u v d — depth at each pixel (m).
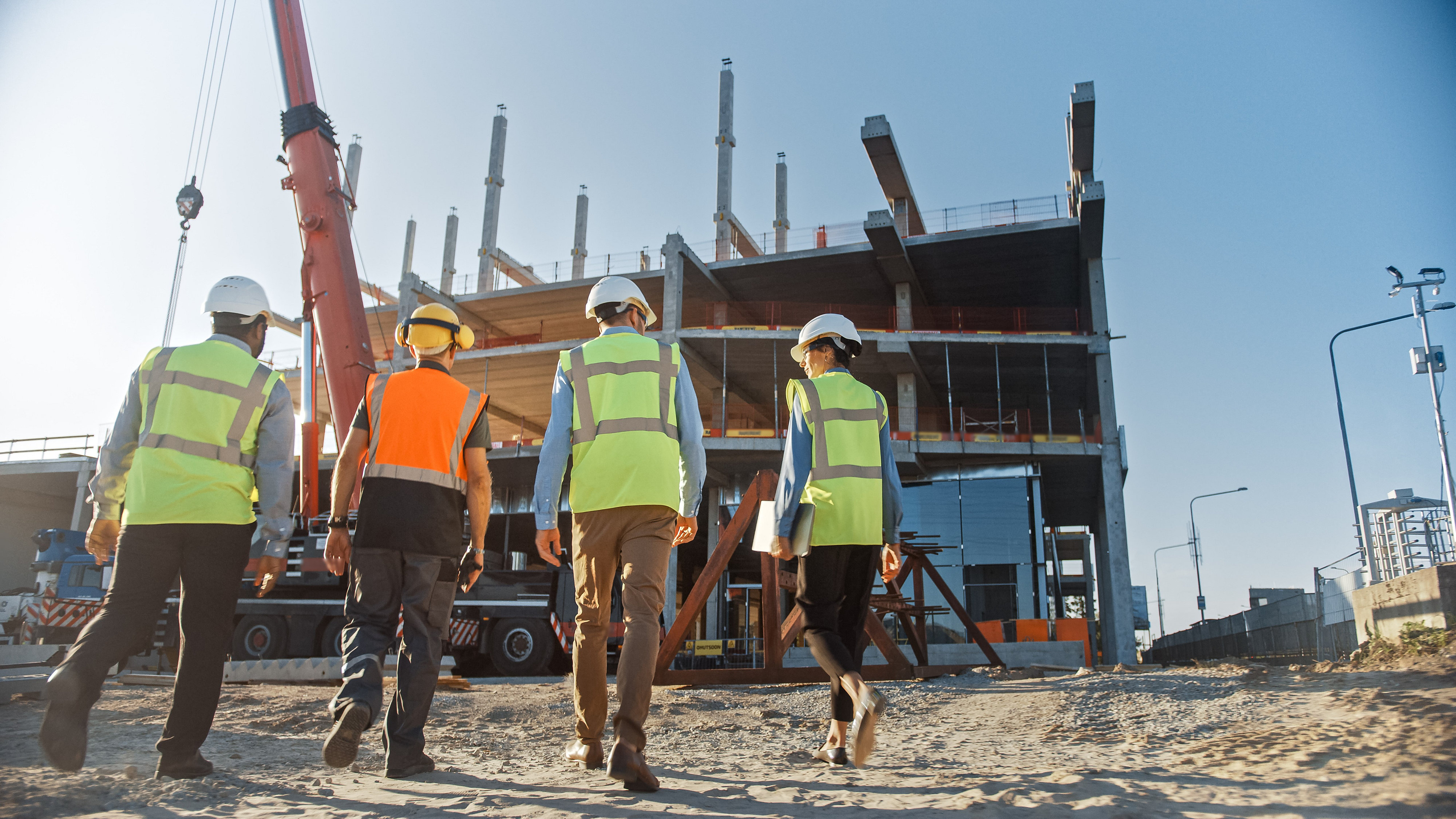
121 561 2.79
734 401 37.22
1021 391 34.50
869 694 2.74
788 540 3.24
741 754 3.69
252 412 3.02
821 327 3.60
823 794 2.41
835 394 3.39
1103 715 4.34
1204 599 40.44
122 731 4.28
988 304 34.62
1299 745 2.38
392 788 2.67
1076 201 29.69
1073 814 1.90
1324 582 16.86
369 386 3.23
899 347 28.59
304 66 19.23
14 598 16.66
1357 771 1.98
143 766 3.09
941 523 27.69
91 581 16.33
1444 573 6.49
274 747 3.83
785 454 3.36
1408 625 6.32
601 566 3.04
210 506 2.87
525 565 17.95
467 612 15.64
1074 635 20.62
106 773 2.75
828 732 4.76
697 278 32.41
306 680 9.47
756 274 32.47
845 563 3.27
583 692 3.13
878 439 3.39
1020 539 26.88
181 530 2.83
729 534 8.61
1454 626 6.25
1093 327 28.23
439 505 3.11
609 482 2.96
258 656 15.73
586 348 3.20
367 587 2.98
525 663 15.27
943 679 9.26
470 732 4.55
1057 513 38.28
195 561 2.84
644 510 2.95
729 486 31.83
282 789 2.63
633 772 2.52
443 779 2.86
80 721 2.58
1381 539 14.18
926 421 29.92
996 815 1.95
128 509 2.84
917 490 28.27
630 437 3.00
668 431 3.08
